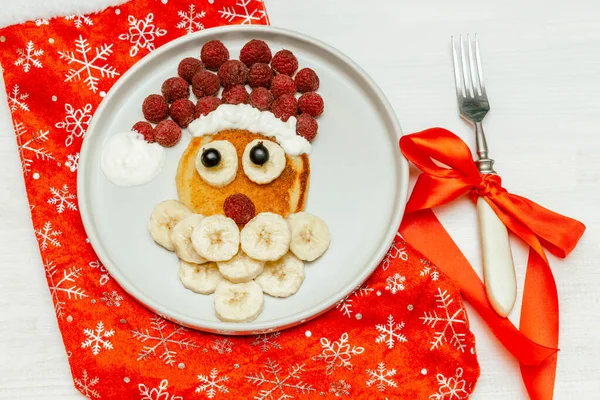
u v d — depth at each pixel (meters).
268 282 0.74
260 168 0.75
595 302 0.75
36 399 0.74
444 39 0.80
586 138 0.78
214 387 0.73
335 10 0.80
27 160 0.76
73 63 0.79
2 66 0.78
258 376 0.74
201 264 0.75
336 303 0.73
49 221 0.76
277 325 0.72
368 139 0.78
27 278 0.75
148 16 0.79
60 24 0.79
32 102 0.77
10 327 0.75
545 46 0.80
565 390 0.74
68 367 0.74
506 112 0.79
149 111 0.76
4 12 0.78
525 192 0.77
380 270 0.75
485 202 0.75
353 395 0.74
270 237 0.73
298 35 0.78
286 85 0.77
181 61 0.78
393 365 0.74
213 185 0.75
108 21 0.79
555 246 0.76
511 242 0.76
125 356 0.74
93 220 0.75
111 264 0.73
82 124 0.78
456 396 0.73
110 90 0.77
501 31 0.80
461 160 0.75
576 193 0.77
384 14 0.80
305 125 0.76
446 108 0.79
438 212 0.77
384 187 0.77
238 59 0.79
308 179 0.76
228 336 0.74
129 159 0.76
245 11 0.80
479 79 0.79
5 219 0.76
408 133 0.78
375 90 0.77
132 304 0.74
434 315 0.75
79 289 0.75
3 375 0.74
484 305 0.74
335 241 0.76
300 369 0.74
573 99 0.79
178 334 0.74
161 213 0.75
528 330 0.74
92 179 0.76
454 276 0.75
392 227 0.74
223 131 0.77
